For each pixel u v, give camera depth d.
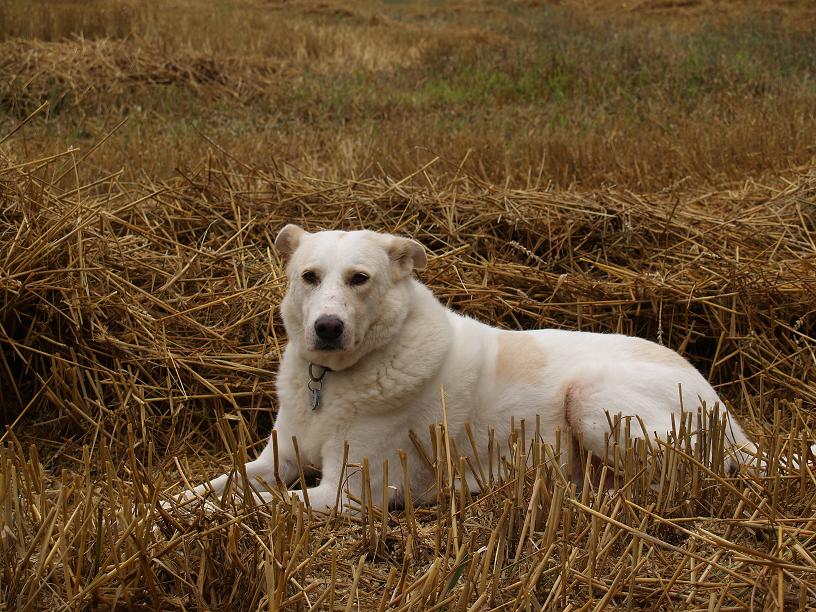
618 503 3.34
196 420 5.00
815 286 5.64
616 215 6.52
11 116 12.42
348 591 3.14
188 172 7.34
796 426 4.09
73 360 4.96
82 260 5.21
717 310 5.69
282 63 16.22
